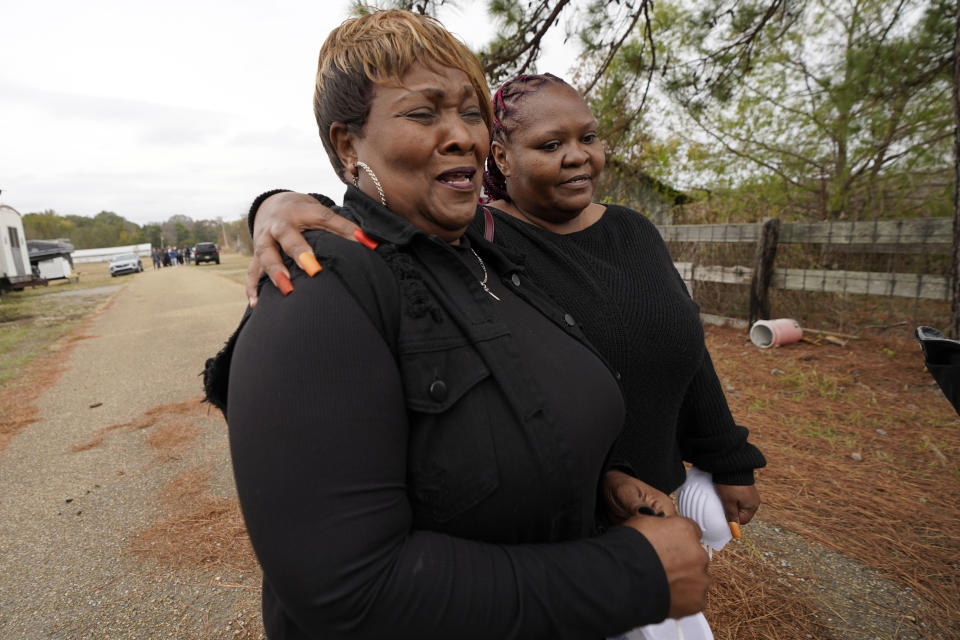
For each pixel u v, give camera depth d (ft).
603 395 2.78
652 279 4.11
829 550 7.91
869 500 9.05
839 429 11.78
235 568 8.28
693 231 22.93
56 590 8.02
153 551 8.79
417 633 2.01
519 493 2.35
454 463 2.28
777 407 13.21
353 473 2.01
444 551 2.15
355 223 2.64
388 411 2.15
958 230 13.33
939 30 16.99
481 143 2.66
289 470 1.98
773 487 9.61
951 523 8.32
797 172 25.43
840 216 24.13
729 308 23.16
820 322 20.26
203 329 29.48
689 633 3.26
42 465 12.42
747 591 7.14
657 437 4.17
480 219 3.91
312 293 2.16
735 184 27.27
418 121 2.46
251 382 2.06
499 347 2.41
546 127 3.82
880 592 7.08
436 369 2.27
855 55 18.63
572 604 2.17
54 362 23.41
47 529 9.68
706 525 4.43
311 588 1.96
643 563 2.36
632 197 32.07
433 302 2.37
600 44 16.55
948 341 5.40
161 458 12.30
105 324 34.06
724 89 18.13
